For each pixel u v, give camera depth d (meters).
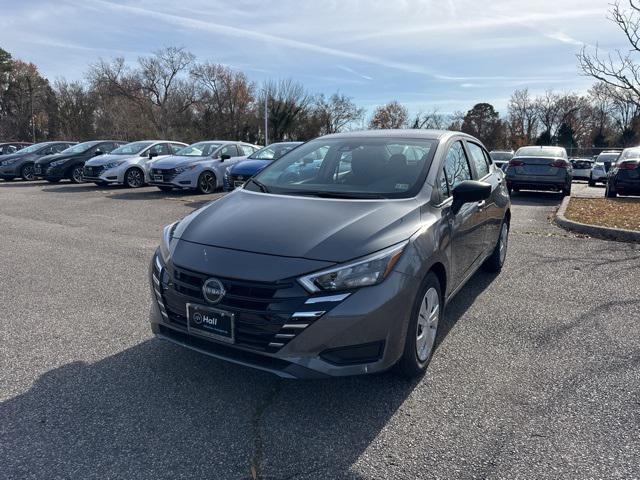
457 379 3.24
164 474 2.33
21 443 2.55
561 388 3.12
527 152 13.20
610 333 3.96
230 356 2.82
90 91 55.75
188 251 3.00
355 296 2.70
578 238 7.37
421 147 4.06
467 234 4.07
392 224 3.07
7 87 59.72
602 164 22.28
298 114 51.81
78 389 3.08
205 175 13.06
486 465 2.40
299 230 2.97
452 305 4.60
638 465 2.39
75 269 5.76
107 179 14.37
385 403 2.95
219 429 2.69
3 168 18.06
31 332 3.94
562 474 2.33
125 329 4.00
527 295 4.86
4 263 6.02
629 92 11.40
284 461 2.43
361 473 2.35
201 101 56.28
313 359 2.66
